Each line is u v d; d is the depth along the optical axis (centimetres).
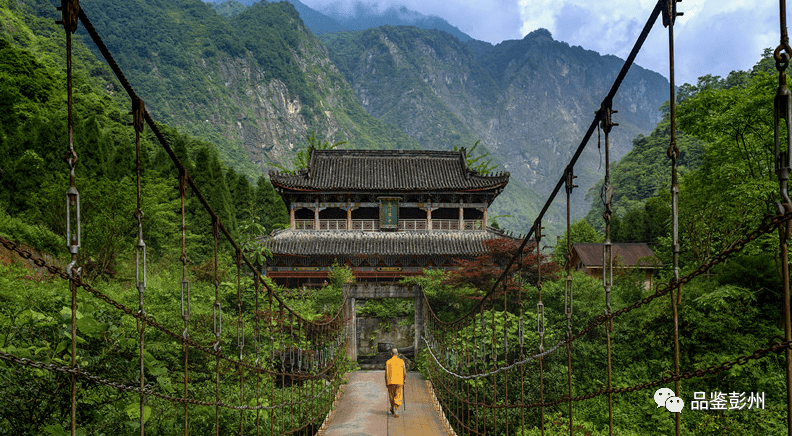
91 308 703
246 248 2180
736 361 291
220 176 3509
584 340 2159
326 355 1866
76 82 5928
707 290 2009
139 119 390
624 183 8044
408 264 3562
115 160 3109
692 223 2302
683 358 1912
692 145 6819
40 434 564
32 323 649
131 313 393
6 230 1540
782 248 250
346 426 1413
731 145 1969
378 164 3956
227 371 1383
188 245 2608
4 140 2356
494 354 1014
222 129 16012
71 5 291
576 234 4869
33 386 567
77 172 2484
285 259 3534
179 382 1060
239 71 18300
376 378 2052
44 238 1672
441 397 1689
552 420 1775
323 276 3522
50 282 1330
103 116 5391
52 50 8731
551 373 1950
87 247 1641
